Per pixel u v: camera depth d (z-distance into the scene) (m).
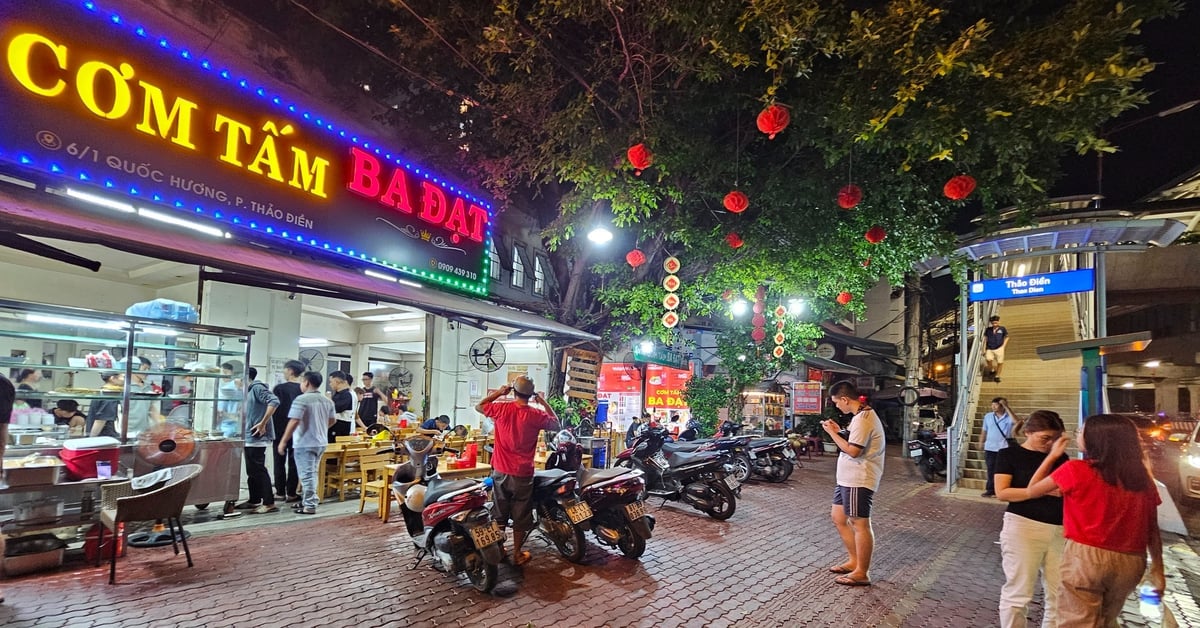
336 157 8.38
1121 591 3.39
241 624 4.38
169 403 7.75
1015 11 6.48
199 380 8.52
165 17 7.62
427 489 5.81
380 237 8.97
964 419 12.91
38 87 5.57
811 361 20.94
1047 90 5.42
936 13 5.30
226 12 8.30
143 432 6.88
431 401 13.48
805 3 5.32
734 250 10.22
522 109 8.84
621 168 8.09
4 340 6.68
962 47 5.14
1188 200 10.31
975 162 6.64
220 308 9.96
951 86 5.93
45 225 4.52
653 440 9.48
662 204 10.50
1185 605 5.50
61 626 4.23
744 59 6.09
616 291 11.66
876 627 4.79
